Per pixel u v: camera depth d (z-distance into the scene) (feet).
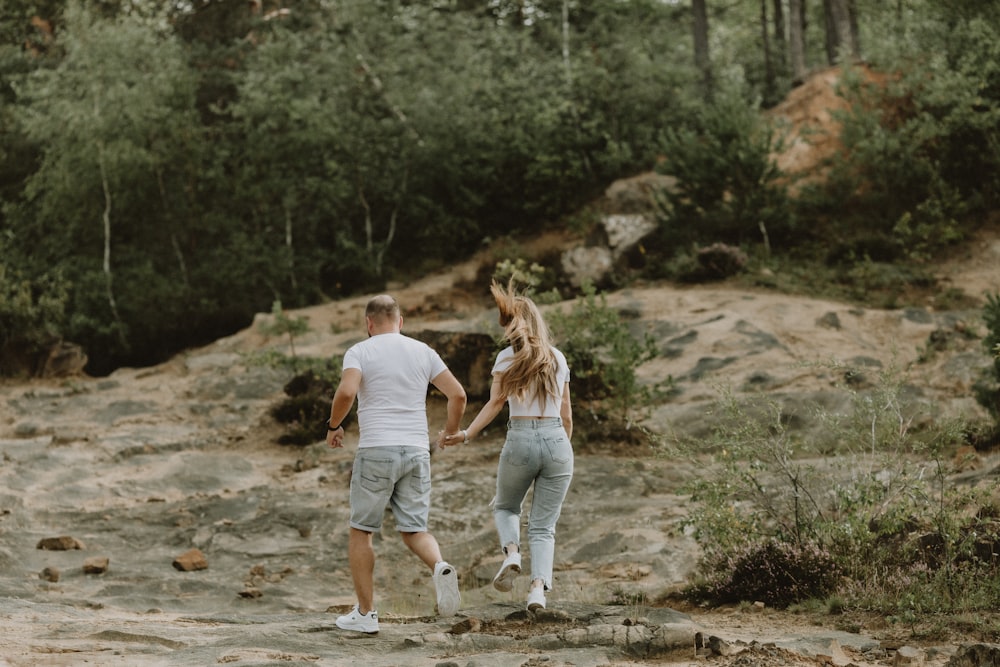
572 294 65.46
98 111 75.66
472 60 84.99
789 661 15.69
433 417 45.24
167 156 78.18
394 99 82.84
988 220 65.87
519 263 52.13
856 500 22.79
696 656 15.92
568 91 85.10
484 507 33.83
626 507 32.14
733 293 59.00
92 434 46.65
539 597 17.90
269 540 31.76
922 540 21.45
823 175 72.79
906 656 15.72
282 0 99.66
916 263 62.95
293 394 48.93
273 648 16.30
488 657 15.51
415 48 85.92
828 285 60.34
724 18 130.62
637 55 84.38
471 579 27.58
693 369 47.19
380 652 16.30
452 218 83.71
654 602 22.89
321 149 81.56
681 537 28.40
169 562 29.91
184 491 38.40
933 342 48.52
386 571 28.86
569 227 79.30
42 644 16.42
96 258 76.89
